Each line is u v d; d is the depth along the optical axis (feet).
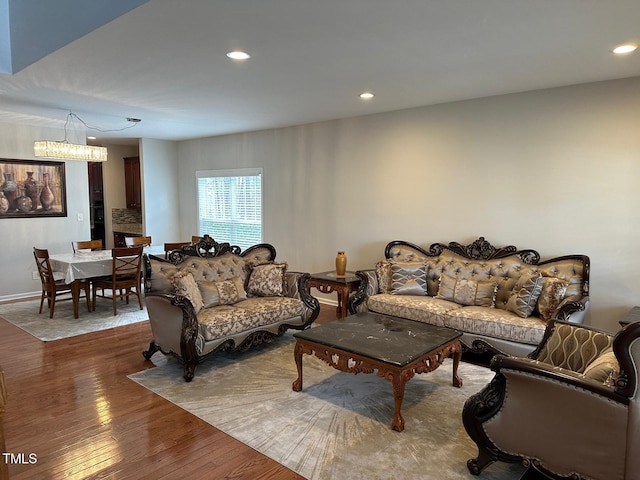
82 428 9.02
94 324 16.44
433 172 16.12
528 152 13.96
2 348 13.83
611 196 12.60
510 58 10.44
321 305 19.99
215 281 14.02
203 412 9.74
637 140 12.12
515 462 7.16
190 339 11.19
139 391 10.82
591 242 13.01
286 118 18.62
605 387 6.23
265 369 12.26
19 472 7.52
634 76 12.00
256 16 7.98
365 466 7.77
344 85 13.01
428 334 10.57
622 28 8.58
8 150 19.95
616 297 12.72
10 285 20.48
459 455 8.13
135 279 18.49
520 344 11.62
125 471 7.58
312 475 7.50
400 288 14.97
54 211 21.57
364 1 7.38
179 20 8.20
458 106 15.31
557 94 13.26
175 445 8.41
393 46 9.59
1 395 3.42
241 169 23.40
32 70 11.46
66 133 21.59
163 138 25.67
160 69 11.35
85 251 19.80
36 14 10.44
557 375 6.54
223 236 25.02
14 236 20.43
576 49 9.80
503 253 14.33
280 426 9.15
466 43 9.43
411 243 16.83
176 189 27.32
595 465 6.40
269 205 22.16
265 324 13.16
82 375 11.78
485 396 7.28
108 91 13.82
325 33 8.84
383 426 9.17
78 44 9.49
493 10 7.75
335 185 19.25
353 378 11.67
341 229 19.22
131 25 8.43
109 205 30.17
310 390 10.91
